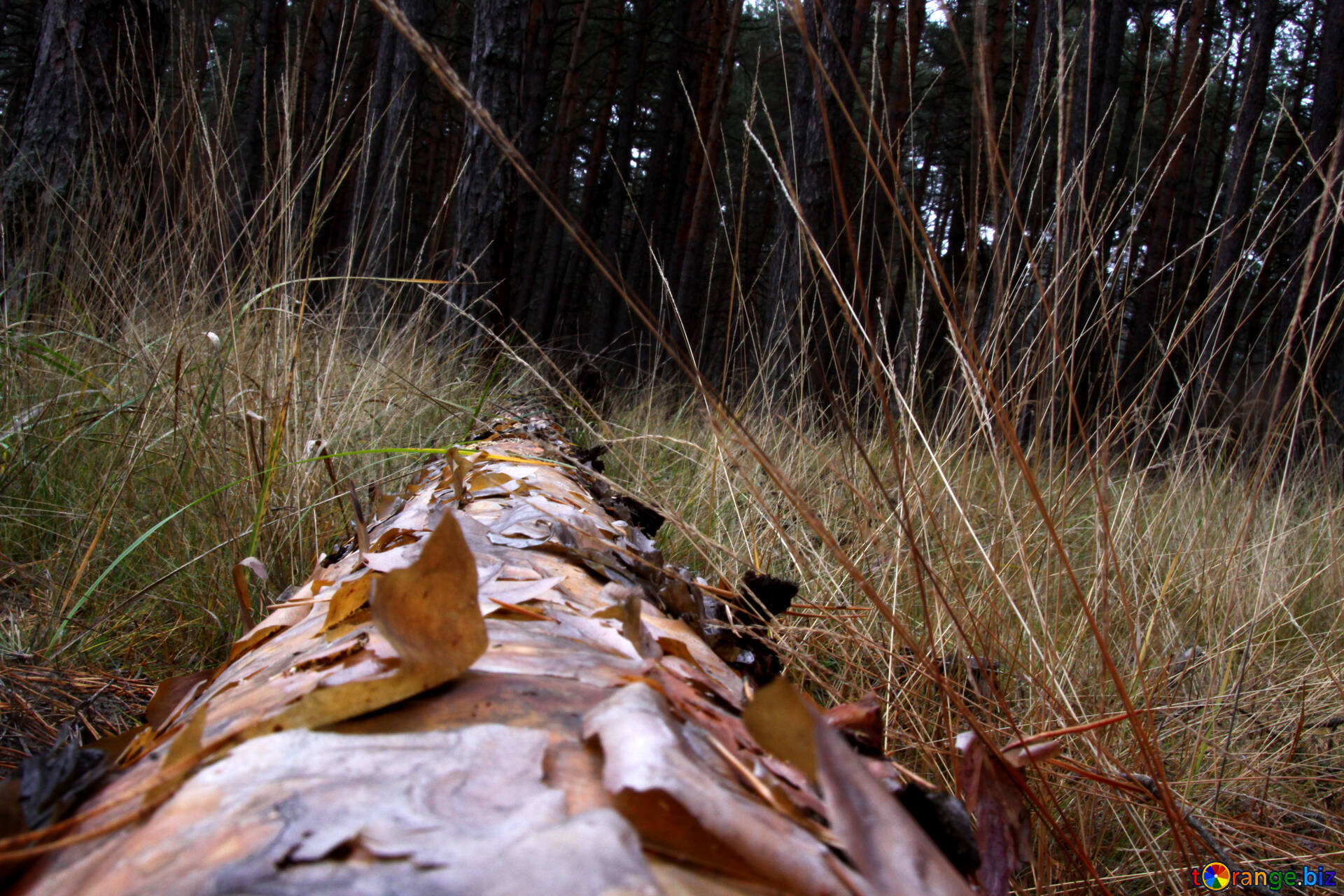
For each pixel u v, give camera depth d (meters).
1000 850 1.01
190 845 0.44
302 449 2.42
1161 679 1.88
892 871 0.40
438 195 15.60
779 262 5.66
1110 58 10.29
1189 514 2.46
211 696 0.89
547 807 0.44
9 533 2.38
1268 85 9.94
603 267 0.87
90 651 1.89
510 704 0.62
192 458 2.34
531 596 0.95
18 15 17.22
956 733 1.59
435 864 0.39
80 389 2.86
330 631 0.92
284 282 2.55
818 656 1.96
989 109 1.08
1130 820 1.67
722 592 1.59
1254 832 1.72
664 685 0.73
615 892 0.36
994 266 1.46
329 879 0.39
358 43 13.32
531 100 14.58
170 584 2.17
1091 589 1.89
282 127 2.89
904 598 1.91
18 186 4.10
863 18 10.16
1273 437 1.99
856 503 2.13
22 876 0.53
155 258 3.10
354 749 0.53
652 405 4.88
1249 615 2.25
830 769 0.42
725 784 0.55
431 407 3.75
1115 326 1.91
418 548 1.30
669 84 18.09
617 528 1.91
